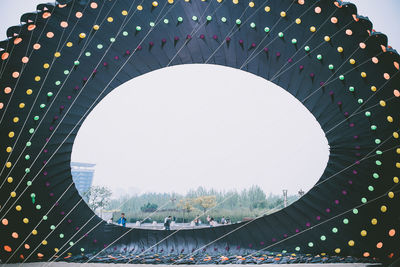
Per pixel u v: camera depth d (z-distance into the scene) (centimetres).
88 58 508
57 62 485
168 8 485
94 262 490
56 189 544
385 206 474
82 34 478
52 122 520
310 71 512
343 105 506
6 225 485
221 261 495
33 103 490
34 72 470
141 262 491
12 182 491
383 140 473
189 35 523
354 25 424
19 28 432
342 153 526
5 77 447
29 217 510
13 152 486
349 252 498
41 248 515
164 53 548
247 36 511
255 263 475
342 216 518
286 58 517
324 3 428
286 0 447
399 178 461
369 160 492
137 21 495
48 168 530
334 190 533
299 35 479
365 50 435
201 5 481
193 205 2527
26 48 449
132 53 532
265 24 485
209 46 541
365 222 493
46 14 441
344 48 454
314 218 545
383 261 457
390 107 453
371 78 454
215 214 2464
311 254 525
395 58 411
